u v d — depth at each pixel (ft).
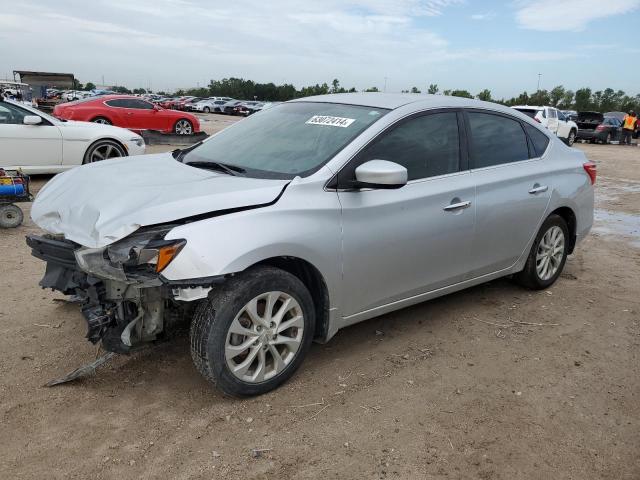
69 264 10.11
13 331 12.60
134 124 57.67
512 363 12.34
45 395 10.23
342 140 11.62
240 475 8.46
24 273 16.39
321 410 10.19
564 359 12.66
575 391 11.32
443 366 12.05
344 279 11.19
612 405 10.87
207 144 13.82
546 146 16.07
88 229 9.72
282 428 9.62
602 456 9.32
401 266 12.14
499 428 9.93
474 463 8.98
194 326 9.82
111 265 9.34
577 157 17.06
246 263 9.50
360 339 13.15
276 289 10.23
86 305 10.10
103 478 8.28
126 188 10.41
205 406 10.16
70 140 30.30
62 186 11.78
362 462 8.86
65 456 8.69
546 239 16.21
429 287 13.08
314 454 9.00
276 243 9.85
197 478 8.36
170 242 9.05
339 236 10.85
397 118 12.19
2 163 28.60
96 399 10.22
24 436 9.10
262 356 10.34
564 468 8.97
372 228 11.37
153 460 8.70
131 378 10.98
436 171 12.83
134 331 9.95
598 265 19.93
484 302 15.79
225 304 9.64
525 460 9.12
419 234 12.23
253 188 10.25
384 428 9.75
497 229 14.15
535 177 15.16
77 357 11.60
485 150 14.12
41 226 10.80
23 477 8.20
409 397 10.77
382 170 10.39
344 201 10.94
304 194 10.53
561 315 15.14
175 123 60.44
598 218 28.32
